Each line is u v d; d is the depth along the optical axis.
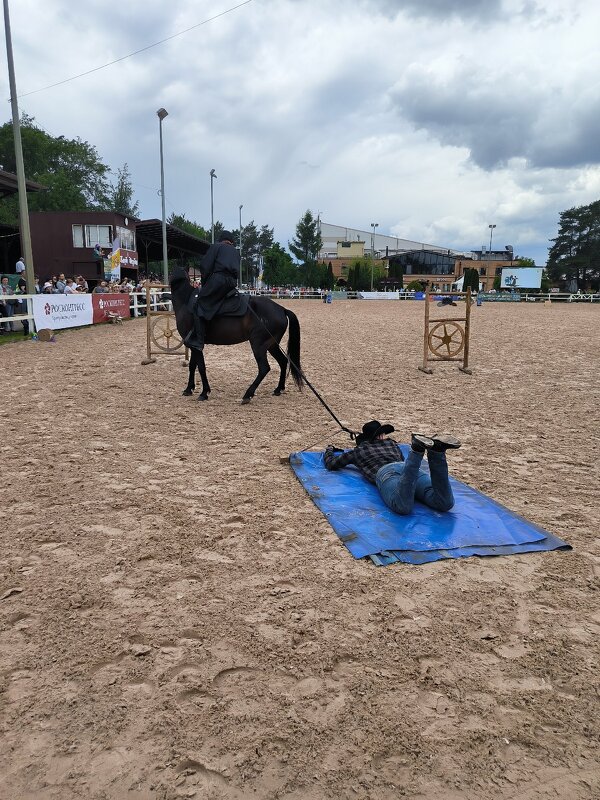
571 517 4.55
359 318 27.08
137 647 2.87
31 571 3.57
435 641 2.97
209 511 4.52
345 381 10.43
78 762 2.19
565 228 89.31
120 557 3.75
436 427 7.29
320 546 3.98
